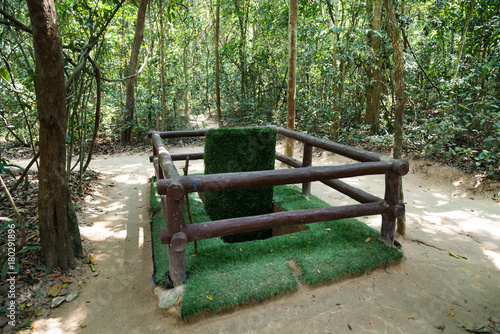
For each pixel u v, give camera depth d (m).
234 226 2.41
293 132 4.33
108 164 7.03
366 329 2.07
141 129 9.93
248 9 10.36
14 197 3.66
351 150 3.27
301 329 2.07
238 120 10.40
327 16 8.28
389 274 2.64
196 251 2.65
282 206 3.80
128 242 3.30
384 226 2.91
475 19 6.70
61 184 2.53
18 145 8.45
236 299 2.18
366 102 7.50
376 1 6.30
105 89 6.36
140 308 2.27
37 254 2.65
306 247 2.80
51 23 2.22
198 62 13.63
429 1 7.32
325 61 7.94
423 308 2.26
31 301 2.25
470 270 2.74
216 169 3.46
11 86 3.12
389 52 6.62
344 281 2.53
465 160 5.37
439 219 3.86
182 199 2.23
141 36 8.88
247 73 10.49
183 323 2.10
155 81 10.05
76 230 2.80
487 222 3.75
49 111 2.36
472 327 2.08
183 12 10.53
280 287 2.31
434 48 7.74
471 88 6.36
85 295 2.41
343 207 2.76
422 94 7.61
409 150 6.19
